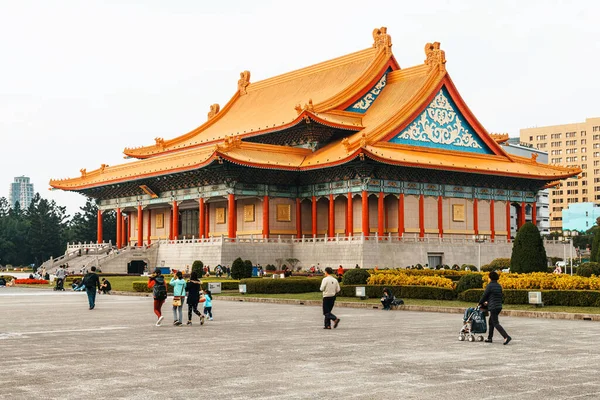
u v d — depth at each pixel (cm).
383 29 12019
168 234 12662
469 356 2577
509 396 1891
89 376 2183
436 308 4672
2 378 2152
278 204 10969
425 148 10831
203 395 1906
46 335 3262
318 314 4434
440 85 11212
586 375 2197
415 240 9869
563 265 9112
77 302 5697
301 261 10219
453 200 11131
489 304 2952
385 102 11562
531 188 12181
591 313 4047
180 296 3722
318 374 2209
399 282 5622
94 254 12238
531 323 3806
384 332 3356
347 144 9850
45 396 1894
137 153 13875
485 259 10600
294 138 11394
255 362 2445
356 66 12094
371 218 10650
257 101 13338
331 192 10606
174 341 3030
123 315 4372
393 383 2064
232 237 10469
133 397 1883
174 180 11481
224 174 10494
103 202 13562
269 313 4516
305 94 12325
